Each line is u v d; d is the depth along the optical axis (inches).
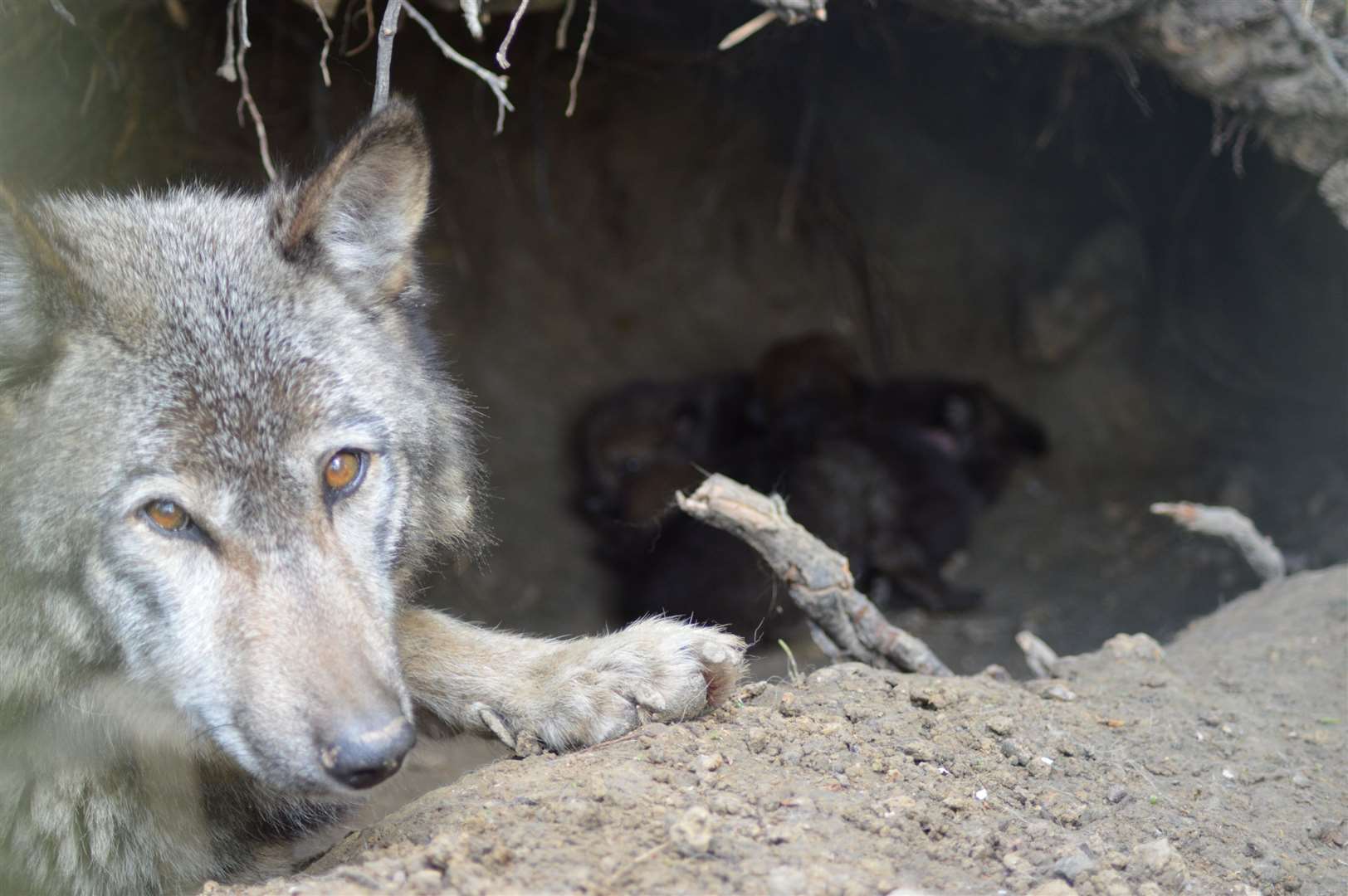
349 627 74.7
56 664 76.1
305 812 81.0
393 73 123.9
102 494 74.9
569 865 72.6
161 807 78.4
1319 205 103.7
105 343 75.5
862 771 76.4
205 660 74.6
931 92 134.7
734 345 162.1
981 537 136.1
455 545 81.8
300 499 75.6
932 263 154.5
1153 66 90.0
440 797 75.9
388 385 77.7
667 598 120.6
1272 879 75.2
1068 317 144.8
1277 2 83.9
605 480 146.5
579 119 147.2
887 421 142.8
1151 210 134.6
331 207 77.8
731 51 112.6
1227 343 133.2
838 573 83.0
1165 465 138.3
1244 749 79.7
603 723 77.7
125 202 80.2
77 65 93.2
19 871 77.7
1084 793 77.0
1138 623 111.6
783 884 72.2
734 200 155.9
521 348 157.5
